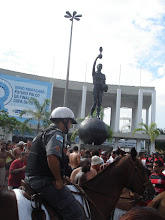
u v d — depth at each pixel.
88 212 3.17
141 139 50.38
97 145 12.74
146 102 58.81
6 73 51.09
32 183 2.86
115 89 54.12
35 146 2.99
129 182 3.86
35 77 52.69
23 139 46.75
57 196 2.80
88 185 3.71
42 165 2.90
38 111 32.91
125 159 3.91
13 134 45.81
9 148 10.67
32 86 47.84
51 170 2.76
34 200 2.76
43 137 2.96
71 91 55.19
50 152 2.76
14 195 2.79
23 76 52.06
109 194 3.68
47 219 2.72
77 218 2.85
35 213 2.72
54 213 2.84
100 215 3.38
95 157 6.31
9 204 2.64
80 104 57.53
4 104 45.47
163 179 5.66
